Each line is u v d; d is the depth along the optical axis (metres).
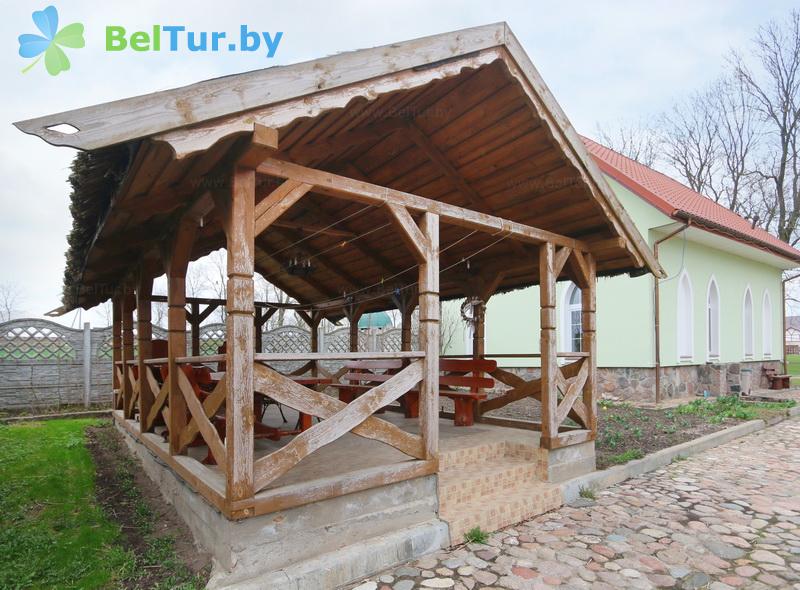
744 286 14.99
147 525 3.91
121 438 7.11
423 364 3.80
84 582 3.02
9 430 7.55
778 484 5.22
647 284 10.70
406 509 3.60
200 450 4.45
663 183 15.54
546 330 4.86
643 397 10.77
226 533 2.84
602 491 5.01
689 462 6.17
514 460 5.03
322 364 11.47
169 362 4.03
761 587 3.08
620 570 3.29
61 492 4.78
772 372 15.05
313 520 3.09
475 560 3.43
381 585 3.07
